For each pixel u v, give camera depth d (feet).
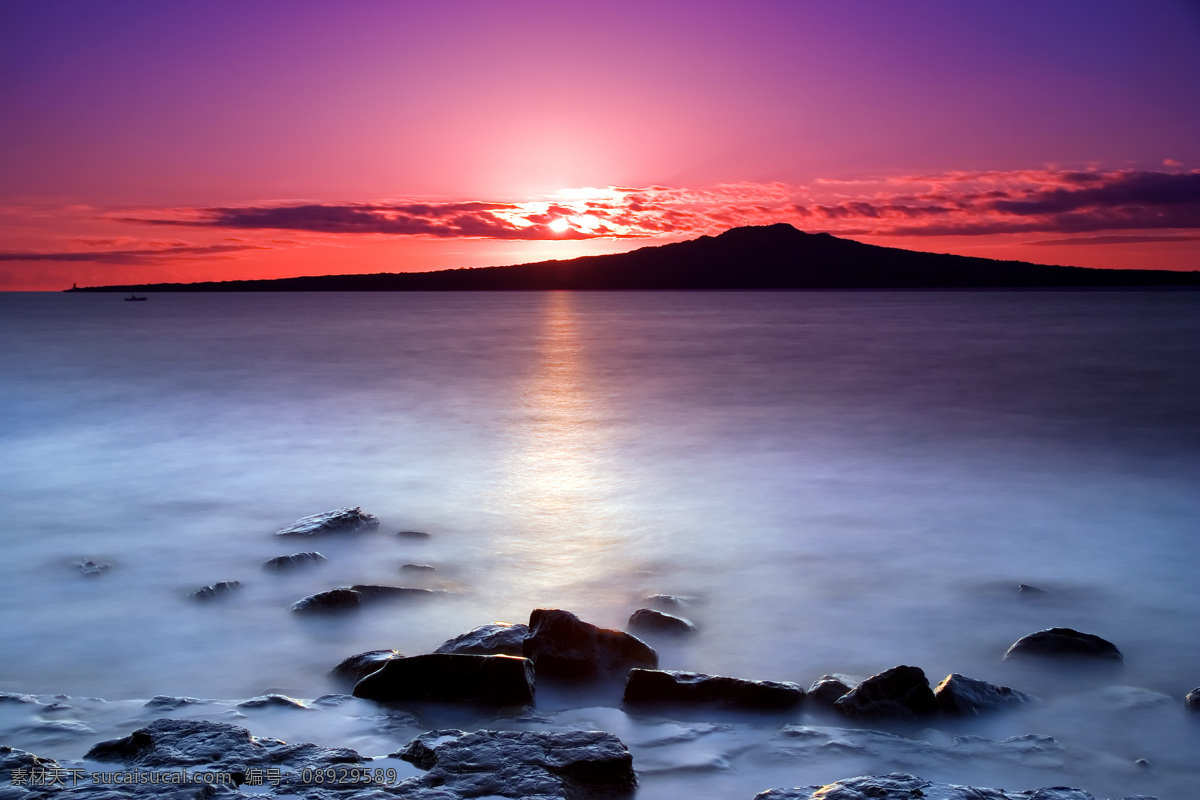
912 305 455.63
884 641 23.81
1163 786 15.43
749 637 24.04
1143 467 49.01
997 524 36.63
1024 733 17.72
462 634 21.85
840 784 13.15
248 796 12.68
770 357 133.28
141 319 311.68
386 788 12.98
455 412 73.05
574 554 32.53
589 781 13.98
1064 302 489.67
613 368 116.06
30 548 33.53
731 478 46.34
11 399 81.61
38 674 21.70
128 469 49.55
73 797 12.37
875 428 63.52
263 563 30.94
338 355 140.87
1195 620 25.53
